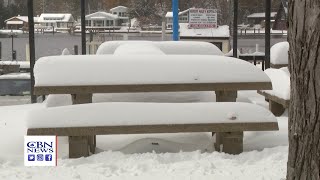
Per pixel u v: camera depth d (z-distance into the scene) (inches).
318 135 92.2
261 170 156.9
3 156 175.9
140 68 178.7
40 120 169.5
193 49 287.0
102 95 198.1
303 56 92.9
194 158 170.7
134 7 2780.5
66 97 203.6
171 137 205.8
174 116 172.7
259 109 177.3
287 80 243.9
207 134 209.5
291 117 99.2
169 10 2726.4
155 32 1685.5
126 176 152.8
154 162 164.6
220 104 179.6
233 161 166.2
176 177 151.3
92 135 175.3
